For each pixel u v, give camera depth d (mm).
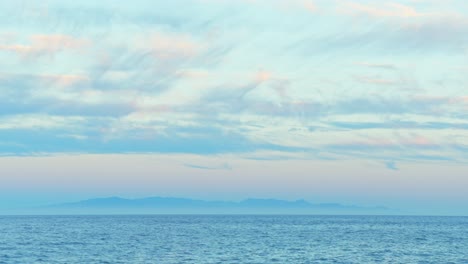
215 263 79125
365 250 100938
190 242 117625
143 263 78375
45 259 82938
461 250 103312
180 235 145625
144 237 135625
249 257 87188
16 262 79375
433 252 98938
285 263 80000
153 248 101625
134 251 95438
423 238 138750
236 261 81812
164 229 185375
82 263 78250
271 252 95312
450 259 87688
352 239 131750
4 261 80438
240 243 115438
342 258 87062
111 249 99250
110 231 167625
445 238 139625
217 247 104375
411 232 172750
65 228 189625
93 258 84250
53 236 138500
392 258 88125
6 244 110000
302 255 90875
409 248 106688
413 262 82938
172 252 94000
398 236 147000
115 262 79375
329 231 174875
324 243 117000
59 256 86938
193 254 90875
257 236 141875
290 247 105625
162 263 78438
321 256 89625
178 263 78500
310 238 134500
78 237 134500
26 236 137875
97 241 119875
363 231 177250
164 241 120688
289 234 153375
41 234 147875
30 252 93062
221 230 178625
